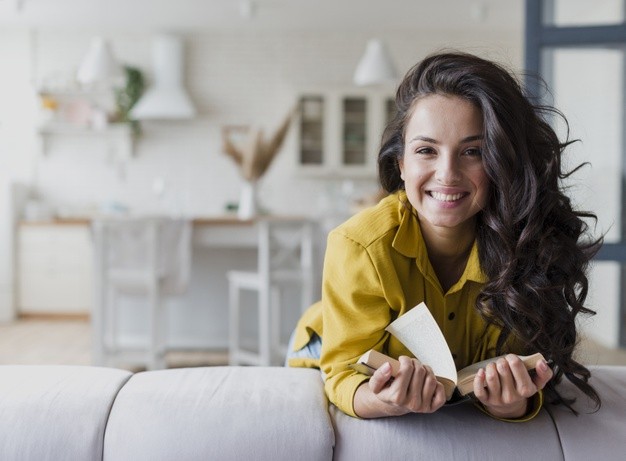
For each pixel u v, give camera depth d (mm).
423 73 1067
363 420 1055
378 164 1212
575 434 1025
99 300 4125
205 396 1077
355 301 1128
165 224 4125
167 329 5031
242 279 4375
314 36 7590
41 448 1010
